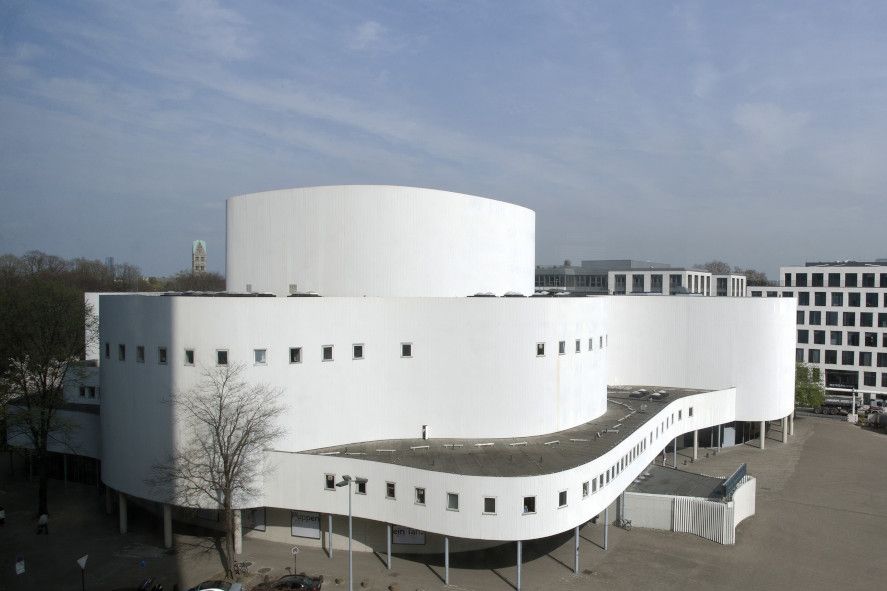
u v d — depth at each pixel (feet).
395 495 115.85
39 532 134.51
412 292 150.30
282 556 124.06
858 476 185.26
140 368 126.82
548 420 144.36
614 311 221.46
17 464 190.08
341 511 120.06
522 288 176.86
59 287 260.01
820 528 143.23
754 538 136.77
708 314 214.28
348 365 133.18
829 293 324.60
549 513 110.83
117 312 130.21
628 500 143.95
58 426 150.61
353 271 147.84
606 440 138.21
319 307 129.90
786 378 221.25
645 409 174.81
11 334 183.01
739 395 213.25
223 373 122.42
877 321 312.29
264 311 124.98
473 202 158.61
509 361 139.54
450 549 127.03
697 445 206.28
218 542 130.41
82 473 168.76
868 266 315.37
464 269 157.38
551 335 144.46
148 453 126.41
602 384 167.22
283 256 151.74
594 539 135.44
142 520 142.82
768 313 212.02
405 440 136.98
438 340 138.00
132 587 109.70
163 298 123.75
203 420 119.24
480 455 125.59
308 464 121.60
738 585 114.01
